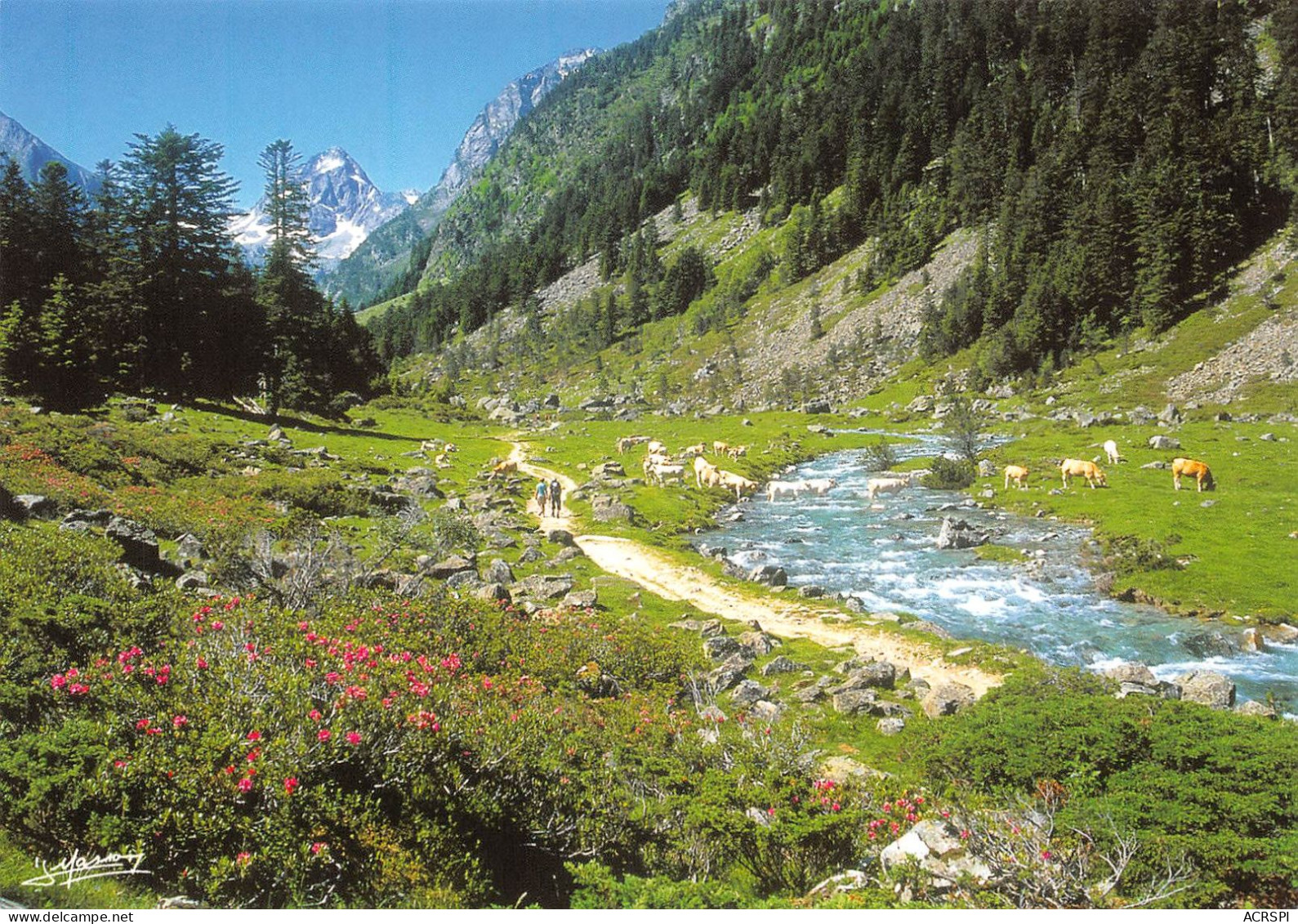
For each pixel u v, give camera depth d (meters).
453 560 26.45
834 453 73.06
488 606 19.94
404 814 8.57
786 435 83.06
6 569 12.07
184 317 64.31
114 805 7.31
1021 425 76.94
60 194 62.97
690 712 15.66
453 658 13.62
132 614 11.80
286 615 13.33
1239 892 7.99
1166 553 30.58
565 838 9.18
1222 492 40.66
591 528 37.34
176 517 25.30
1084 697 11.77
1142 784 9.26
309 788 7.95
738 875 9.31
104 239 66.12
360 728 8.86
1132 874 7.93
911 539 38.09
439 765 9.10
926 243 139.50
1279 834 8.18
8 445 29.70
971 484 51.78
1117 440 59.84
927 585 29.77
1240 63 116.88
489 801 9.04
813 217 164.88
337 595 18.02
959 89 172.75
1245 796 8.68
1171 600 26.44
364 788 8.69
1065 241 111.56
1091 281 101.25
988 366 102.75
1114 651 22.25
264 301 72.75
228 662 9.59
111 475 30.52
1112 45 144.12
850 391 115.31
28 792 7.12
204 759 7.79
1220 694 16.62
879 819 9.56
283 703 8.78
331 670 10.06
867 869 8.88
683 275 178.88
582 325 187.25
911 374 113.19
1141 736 10.15
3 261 56.84
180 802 7.44
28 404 47.59
